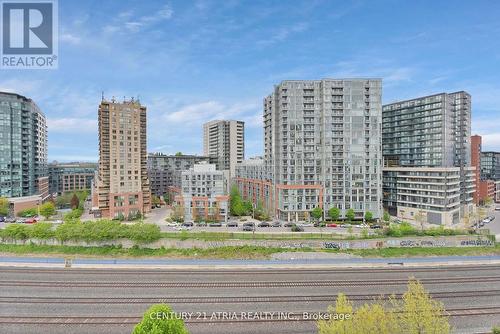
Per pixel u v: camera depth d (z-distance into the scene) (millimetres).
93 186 129750
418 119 119188
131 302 42250
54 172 187875
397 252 65188
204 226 94500
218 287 47688
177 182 157375
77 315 38781
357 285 48906
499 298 44562
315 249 66438
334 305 41656
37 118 141500
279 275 53438
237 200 116250
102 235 67375
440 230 76062
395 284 49438
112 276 52656
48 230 69312
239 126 197125
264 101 120500
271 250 65625
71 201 137625
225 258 62938
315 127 103250
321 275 53625
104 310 40031
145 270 56156
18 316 38562
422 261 60406
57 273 54219
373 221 101500
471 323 37312
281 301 42781
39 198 122688
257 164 128500
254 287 47750
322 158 103062
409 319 26734
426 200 103875
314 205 102438
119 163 112812
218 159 191000
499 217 114438
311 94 103312
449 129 113312
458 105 118250
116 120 112438
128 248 67250
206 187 107750
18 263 59625
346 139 102250
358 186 102250
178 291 46062
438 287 48469
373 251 65625
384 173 121625
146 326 23594
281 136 102875
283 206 102125
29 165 129500
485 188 143000
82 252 65438
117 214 111062
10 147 121312
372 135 102500
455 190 103562
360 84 102375
